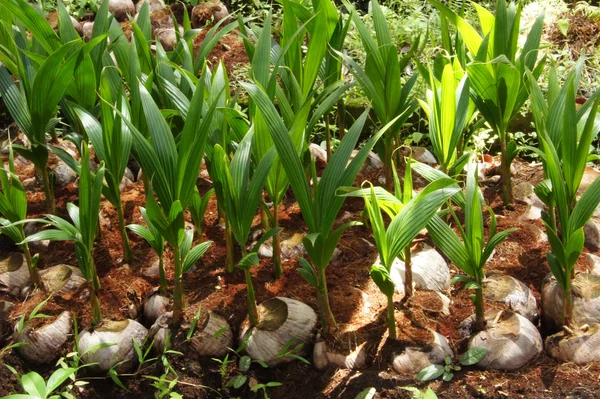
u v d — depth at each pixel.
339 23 2.94
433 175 2.40
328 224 2.23
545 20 4.51
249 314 2.44
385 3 4.92
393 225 2.21
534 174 3.19
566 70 4.07
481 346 2.36
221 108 2.38
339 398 2.29
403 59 2.80
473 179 2.28
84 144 2.29
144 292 2.66
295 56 2.80
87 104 2.93
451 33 4.33
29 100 2.76
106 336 2.46
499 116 2.82
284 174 2.45
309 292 2.60
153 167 2.29
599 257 2.71
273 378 2.41
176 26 3.12
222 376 2.40
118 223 2.97
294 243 2.79
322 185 2.23
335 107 3.76
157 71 2.79
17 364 2.50
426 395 2.03
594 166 3.53
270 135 2.32
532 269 2.71
